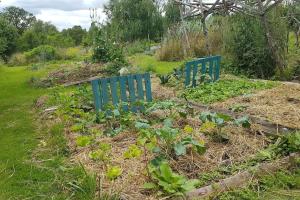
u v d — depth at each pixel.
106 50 15.05
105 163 4.42
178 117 5.95
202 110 6.63
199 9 12.82
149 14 32.09
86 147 5.20
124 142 5.18
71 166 4.60
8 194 4.02
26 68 19.36
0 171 4.63
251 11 10.78
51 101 8.36
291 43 13.94
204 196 3.67
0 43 28.08
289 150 4.62
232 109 6.47
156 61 16.50
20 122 7.11
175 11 26.83
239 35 11.46
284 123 5.64
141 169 4.25
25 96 10.21
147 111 5.83
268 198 3.66
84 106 7.19
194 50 15.79
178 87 8.95
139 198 3.72
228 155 4.67
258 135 5.24
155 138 4.64
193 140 4.56
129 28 31.55
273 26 11.03
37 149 5.43
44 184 4.20
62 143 5.42
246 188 3.79
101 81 6.63
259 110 6.38
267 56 10.98
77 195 3.85
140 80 7.00
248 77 11.14
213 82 9.13
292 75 10.60
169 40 17.34
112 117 6.02
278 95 7.47
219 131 5.07
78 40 55.09
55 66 17.33
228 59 11.91
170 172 3.81
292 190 3.81
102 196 3.74
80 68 13.80
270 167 4.18
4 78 15.18
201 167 4.36
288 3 12.20
